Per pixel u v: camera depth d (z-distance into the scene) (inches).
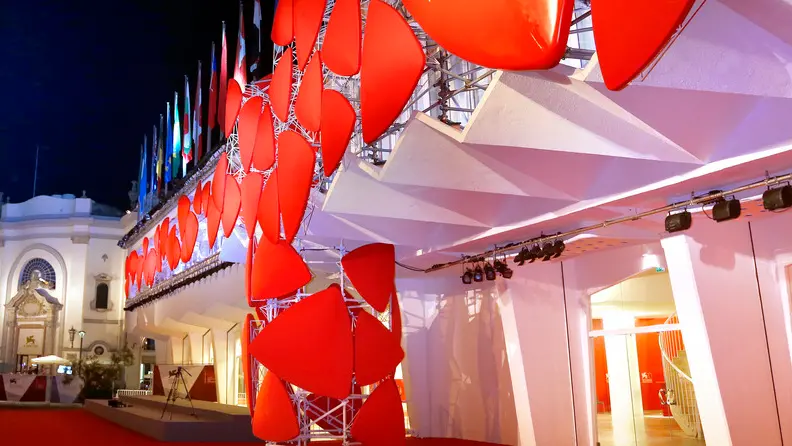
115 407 964.6
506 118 315.0
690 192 352.2
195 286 1008.9
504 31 245.3
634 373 503.2
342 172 446.0
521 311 518.9
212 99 997.8
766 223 390.6
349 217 512.7
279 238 517.0
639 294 538.0
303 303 488.7
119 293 1771.7
